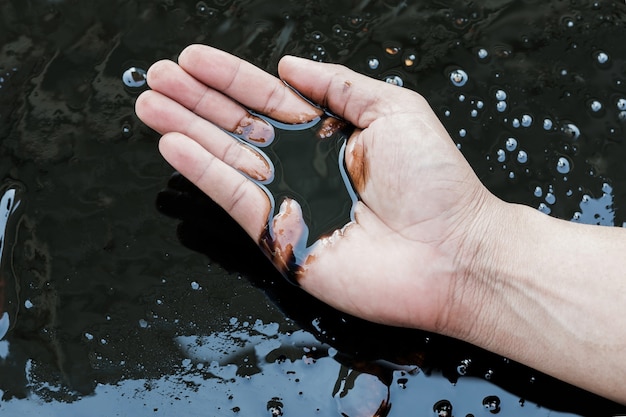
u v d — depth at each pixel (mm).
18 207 576
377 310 533
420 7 636
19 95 608
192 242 567
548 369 529
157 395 531
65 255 564
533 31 631
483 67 619
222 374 535
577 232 535
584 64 620
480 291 527
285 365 537
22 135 596
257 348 542
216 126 560
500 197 577
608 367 519
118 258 563
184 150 538
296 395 529
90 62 618
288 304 552
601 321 519
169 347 542
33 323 548
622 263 524
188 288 556
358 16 634
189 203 577
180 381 534
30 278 558
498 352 536
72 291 555
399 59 620
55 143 594
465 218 529
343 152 558
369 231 536
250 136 562
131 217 574
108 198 579
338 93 548
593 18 635
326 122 562
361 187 545
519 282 526
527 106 605
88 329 546
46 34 626
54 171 586
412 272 525
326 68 549
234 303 552
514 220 536
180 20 631
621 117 603
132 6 634
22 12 633
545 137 596
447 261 526
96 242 567
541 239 533
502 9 636
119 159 590
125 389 532
